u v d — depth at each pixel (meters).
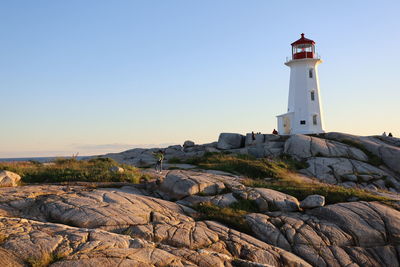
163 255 9.26
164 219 13.42
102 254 8.78
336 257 12.82
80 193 15.11
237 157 31.45
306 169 29.89
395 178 28.95
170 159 34.94
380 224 14.52
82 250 8.91
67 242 9.27
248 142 39.69
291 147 33.78
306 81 47.69
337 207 15.77
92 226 11.90
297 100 47.84
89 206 13.29
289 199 17.27
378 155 32.47
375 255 13.21
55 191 15.35
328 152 32.28
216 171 25.86
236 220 14.59
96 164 24.92
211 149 37.78
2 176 17.05
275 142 37.03
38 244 8.92
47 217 12.74
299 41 48.75
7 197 13.92
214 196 17.36
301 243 13.37
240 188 18.31
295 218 15.16
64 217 12.42
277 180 24.12
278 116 50.66
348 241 13.73
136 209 13.70
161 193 17.89
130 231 11.80
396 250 13.46
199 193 17.56
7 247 8.64
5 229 9.83
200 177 19.47
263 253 11.77
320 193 18.69
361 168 29.53
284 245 13.30
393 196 20.66
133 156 40.78
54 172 20.41
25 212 13.12
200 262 9.39
